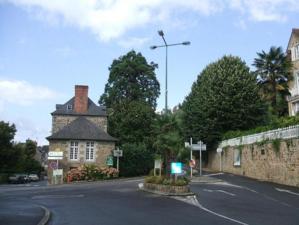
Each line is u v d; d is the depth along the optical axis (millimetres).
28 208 18375
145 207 18750
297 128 30719
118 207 18766
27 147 95000
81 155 53844
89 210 17703
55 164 48281
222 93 52375
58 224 13938
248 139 41062
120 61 77938
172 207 18734
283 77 56000
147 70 76188
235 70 53906
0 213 16500
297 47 53125
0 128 66500
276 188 28344
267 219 15055
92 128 55938
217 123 52469
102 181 45656
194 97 57469
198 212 17031
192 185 30844
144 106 67125
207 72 56469
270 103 55281
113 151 52781
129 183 36188
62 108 64062
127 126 64688
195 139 53719
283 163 32594
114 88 75062
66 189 31172
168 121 28875
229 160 47250
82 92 63812
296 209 18125
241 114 51812
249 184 31719
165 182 25141
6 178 61625
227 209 18062
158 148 28531
